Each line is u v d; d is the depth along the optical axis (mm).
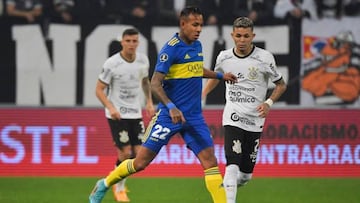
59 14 50406
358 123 49625
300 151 49250
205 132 29281
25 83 50562
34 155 49125
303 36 50469
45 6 50406
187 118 29109
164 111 29234
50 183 44812
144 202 37375
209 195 40094
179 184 44594
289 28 50406
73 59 50531
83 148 49156
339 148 49375
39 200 37719
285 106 49719
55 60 50562
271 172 48875
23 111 49531
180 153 48500
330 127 49562
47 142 49250
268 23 50500
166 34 50406
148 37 50406
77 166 49031
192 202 37375
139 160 29812
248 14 50406
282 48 50531
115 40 50500
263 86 32000
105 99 38469
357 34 50375
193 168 48406
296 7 50406
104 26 50438
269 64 31641
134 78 39344
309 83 50438
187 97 29078
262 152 49031
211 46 50406
